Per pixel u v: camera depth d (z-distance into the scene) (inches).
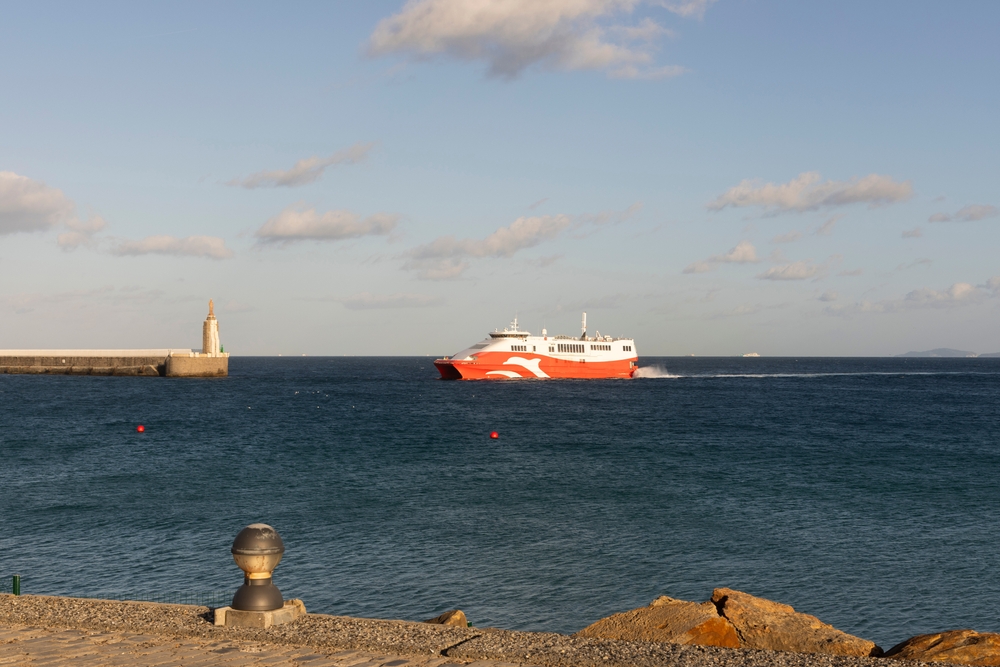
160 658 467.5
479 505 1737.2
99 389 6092.5
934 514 1673.2
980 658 560.7
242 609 542.0
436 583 1190.9
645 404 5216.5
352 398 5723.4
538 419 4035.4
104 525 1533.0
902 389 7406.5
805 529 1529.3
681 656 476.1
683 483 2038.6
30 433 3157.0
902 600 1138.0
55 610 566.6
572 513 1658.5
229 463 2372.0
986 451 2738.7
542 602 1116.5
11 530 1494.8
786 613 711.1
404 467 2305.6
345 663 461.1
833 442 2999.5
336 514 1637.6
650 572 1250.6
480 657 475.8
